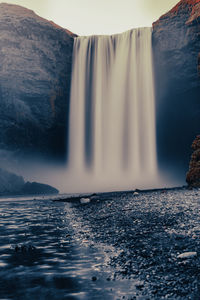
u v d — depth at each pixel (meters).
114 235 10.78
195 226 10.20
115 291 5.62
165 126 69.06
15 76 66.62
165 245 8.44
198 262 6.68
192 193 20.11
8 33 67.56
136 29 69.25
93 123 70.19
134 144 67.81
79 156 70.56
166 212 13.64
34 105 68.81
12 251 9.24
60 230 13.36
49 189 56.28
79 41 73.31
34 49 68.94
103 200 24.64
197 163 27.09
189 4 62.69
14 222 16.33
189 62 63.09
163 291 5.39
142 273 6.49
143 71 68.06
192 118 68.00
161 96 67.44
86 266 7.42
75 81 72.62
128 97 68.62
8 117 63.84
